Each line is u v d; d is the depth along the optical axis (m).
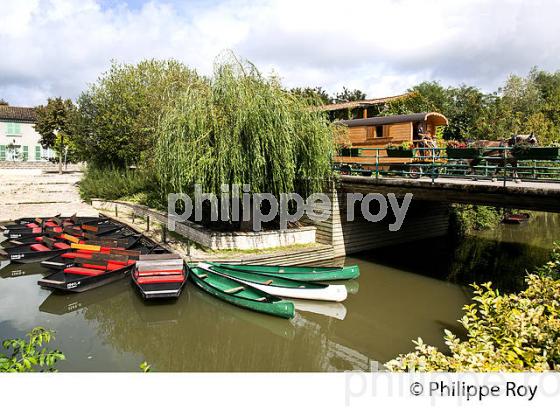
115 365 8.10
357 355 8.84
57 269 12.90
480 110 31.11
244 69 13.63
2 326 9.68
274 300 10.23
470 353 4.23
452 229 21.14
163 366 8.28
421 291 12.73
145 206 21.12
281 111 13.48
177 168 13.70
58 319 10.28
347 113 24.78
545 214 30.88
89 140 27.67
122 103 27.08
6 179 33.81
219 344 9.41
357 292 12.66
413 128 17.06
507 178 12.29
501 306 5.15
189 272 12.45
